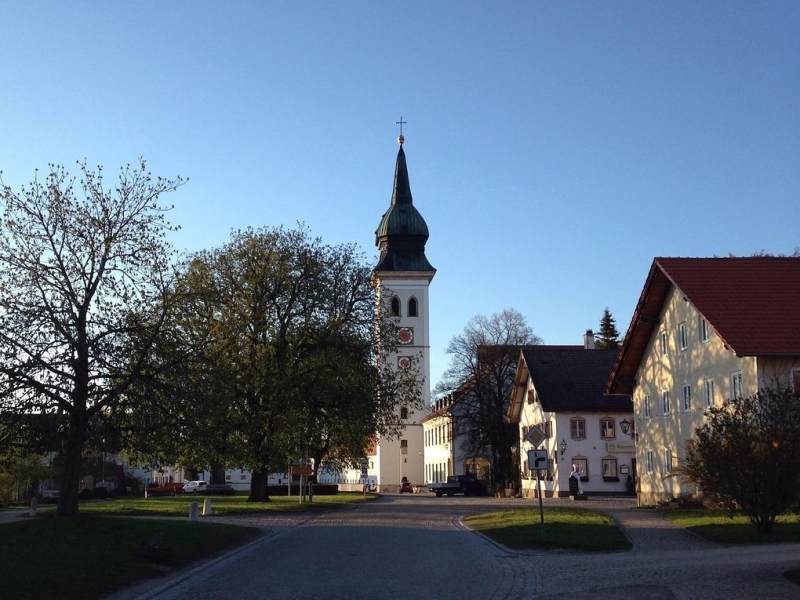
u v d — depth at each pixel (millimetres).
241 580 18594
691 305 43875
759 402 28906
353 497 69438
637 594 16047
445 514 43062
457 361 85875
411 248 119938
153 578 19297
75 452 28047
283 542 27844
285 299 50625
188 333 31375
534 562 21781
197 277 47875
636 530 30375
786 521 30469
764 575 18328
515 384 76750
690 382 44594
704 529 29047
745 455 27047
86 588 16859
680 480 45938
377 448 120688
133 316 29031
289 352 49656
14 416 26516
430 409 114062
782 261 43156
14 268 27953
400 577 18734
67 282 27969
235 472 115375
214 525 30422
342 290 51688
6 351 26500
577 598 15656
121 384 27859
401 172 121938
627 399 68750
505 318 86688
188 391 28578
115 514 40688
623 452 68000
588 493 67312
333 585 17469
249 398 46781
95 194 29297
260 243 51594
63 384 27266
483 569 20250
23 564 18109
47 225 28453
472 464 98250
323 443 51938
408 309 118375
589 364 72188
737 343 37125
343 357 49875
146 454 30000
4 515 41375
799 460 26828
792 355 36812
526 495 74500
